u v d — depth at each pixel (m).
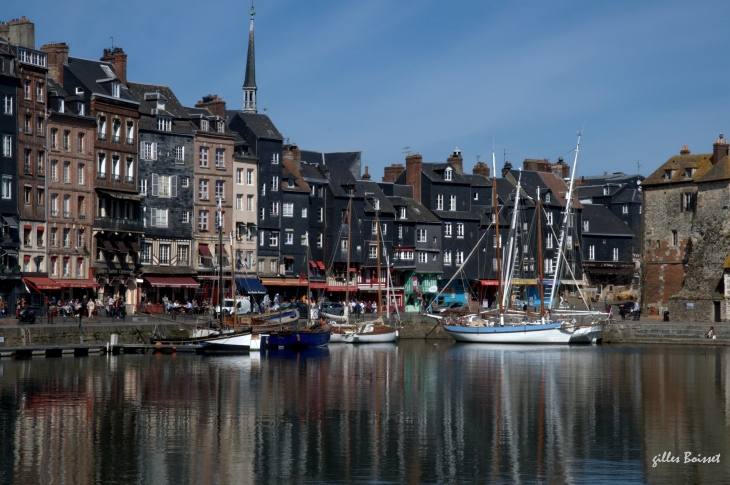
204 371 68.56
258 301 111.44
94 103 96.94
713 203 109.81
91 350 77.75
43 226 92.00
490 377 68.81
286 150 121.12
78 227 95.25
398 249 125.75
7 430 47.31
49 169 92.81
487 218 134.12
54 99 93.75
